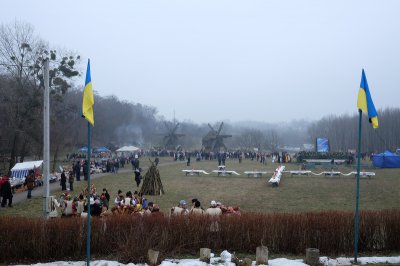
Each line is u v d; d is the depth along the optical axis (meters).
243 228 13.18
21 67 45.59
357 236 12.16
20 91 44.44
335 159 66.69
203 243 13.04
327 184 35.84
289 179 40.91
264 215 13.47
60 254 12.41
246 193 29.64
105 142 105.81
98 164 54.03
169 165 65.31
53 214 16.31
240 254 12.88
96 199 17.72
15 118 44.28
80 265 11.48
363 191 30.83
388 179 40.31
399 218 13.50
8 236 12.13
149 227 12.74
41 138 47.53
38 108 45.88
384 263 11.84
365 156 87.81
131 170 54.25
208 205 24.14
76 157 70.00
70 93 84.69
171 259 12.20
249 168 58.47
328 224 13.20
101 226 12.72
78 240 12.53
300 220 13.22
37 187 33.44
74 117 66.75
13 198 26.97
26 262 12.08
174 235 12.83
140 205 18.41
